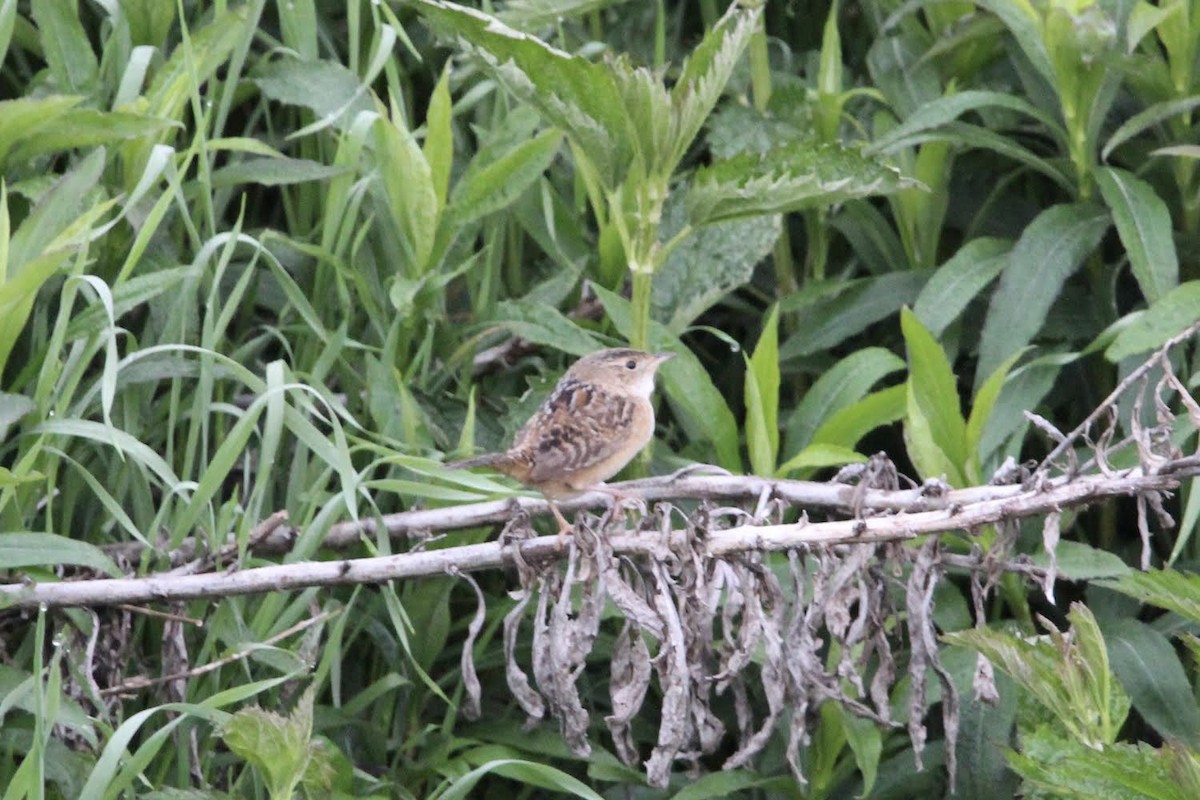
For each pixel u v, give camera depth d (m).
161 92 9.63
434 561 8.33
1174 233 10.77
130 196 9.31
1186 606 7.96
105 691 8.44
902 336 11.56
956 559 8.20
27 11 11.00
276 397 8.71
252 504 8.83
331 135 10.57
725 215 9.00
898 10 11.20
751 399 9.53
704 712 8.08
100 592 8.40
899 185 8.48
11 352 9.43
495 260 10.86
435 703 10.23
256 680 9.34
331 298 10.48
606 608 9.45
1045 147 11.77
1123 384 7.99
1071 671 7.97
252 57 11.46
